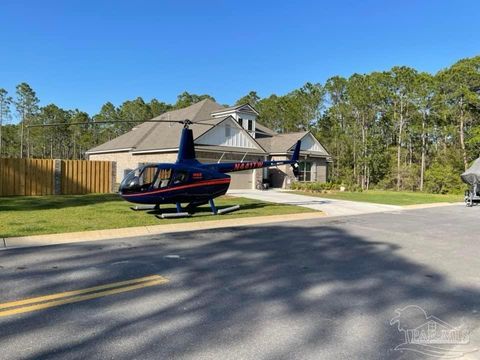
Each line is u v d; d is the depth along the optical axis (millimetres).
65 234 9008
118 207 14156
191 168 12797
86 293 5090
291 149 29688
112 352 3473
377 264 7066
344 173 44812
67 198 17672
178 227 10883
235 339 3789
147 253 7535
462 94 40344
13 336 3777
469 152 40375
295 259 7316
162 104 70875
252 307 4699
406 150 46094
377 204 19734
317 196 23422
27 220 10719
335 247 8586
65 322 4133
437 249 8562
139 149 27828
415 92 42781
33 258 6969
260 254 7680
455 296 5293
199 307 4656
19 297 4887
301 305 4812
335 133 49094
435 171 37656
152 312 4465
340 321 4320
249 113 30688
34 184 19516
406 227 11984
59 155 68125
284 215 13695
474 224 13031
